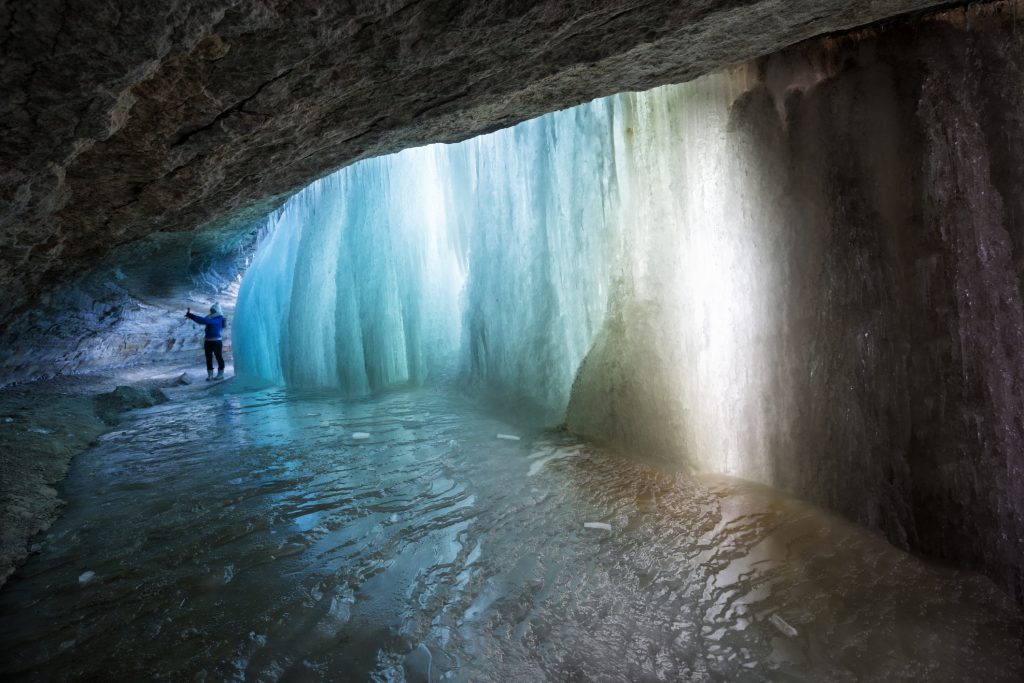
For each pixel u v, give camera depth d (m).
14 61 1.66
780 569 3.10
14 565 3.49
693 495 4.07
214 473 5.19
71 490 4.89
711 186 4.30
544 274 6.31
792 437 3.88
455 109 3.16
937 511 3.07
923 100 3.14
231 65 2.15
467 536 3.69
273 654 2.60
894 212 3.31
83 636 2.77
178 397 9.75
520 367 6.70
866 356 3.39
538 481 4.54
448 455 5.36
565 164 5.98
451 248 8.40
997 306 2.93
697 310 4.50
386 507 4.21
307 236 9.64
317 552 3.57
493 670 2.46
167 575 3.34
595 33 2.67
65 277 4.80
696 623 2.72
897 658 2.43
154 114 2.33
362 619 2.85
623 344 5.22
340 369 8.92
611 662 2.49
